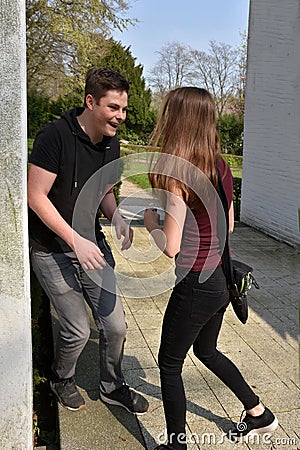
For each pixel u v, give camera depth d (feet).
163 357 6.15
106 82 6.08
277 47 20.57
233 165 53.42
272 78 21.17
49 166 6.26
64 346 7.09
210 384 8.43
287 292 13.79
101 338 7.19
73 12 36.52
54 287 6.82
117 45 68.33
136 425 7.09
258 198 23.07
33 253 6.87
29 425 6.00
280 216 20.89
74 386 7.54
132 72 68.54
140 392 8.11
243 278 6.20
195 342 6.59
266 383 8.56
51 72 42.14
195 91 5.70
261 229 22.80
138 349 9.72
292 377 8.80
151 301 12.42
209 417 7.46
